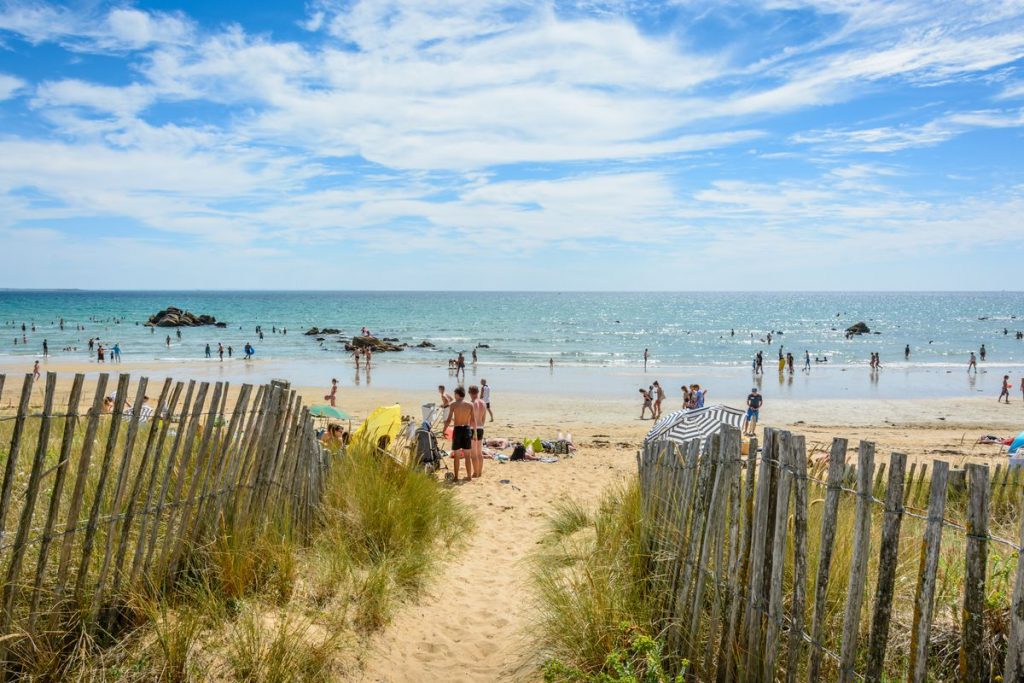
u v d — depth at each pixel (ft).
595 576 16.79
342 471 23.18
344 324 323.78
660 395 84.99
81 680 11.68
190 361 157.79
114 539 13.75
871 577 12.87
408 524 22.06
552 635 15.49
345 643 14.69
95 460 20.13
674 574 14.35
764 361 166.50
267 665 12.88
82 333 246.06
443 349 199.00
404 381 123.34
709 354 186.50
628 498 20.63
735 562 12.16
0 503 11.58
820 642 10.20
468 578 21.21
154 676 12.18
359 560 19.33
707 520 13.07
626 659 13.64
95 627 12.98
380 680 13.94
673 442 16.89
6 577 11.93
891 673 10.98
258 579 16.05
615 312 461.37
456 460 39.50
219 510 16.22
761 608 11.44
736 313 453.17
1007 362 168.25
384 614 16.47
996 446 60.08
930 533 8.54
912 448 58.03
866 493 9.45
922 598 8.57
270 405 18.02
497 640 16.49
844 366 158.30
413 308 515.50
